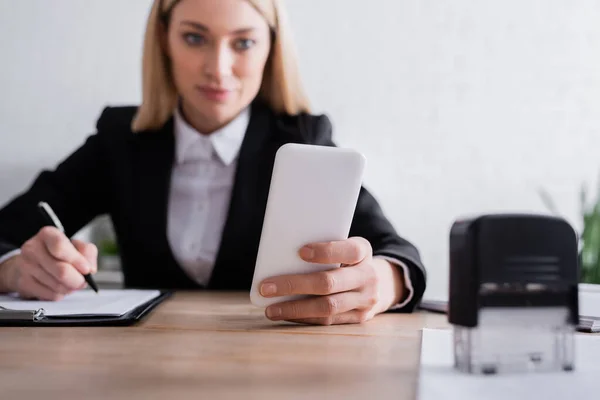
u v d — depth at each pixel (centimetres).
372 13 212
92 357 53
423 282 89
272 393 42
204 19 117
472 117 212
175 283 130
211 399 40
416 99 213
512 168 212
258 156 129
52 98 215
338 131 213
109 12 214
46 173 141
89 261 97
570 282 48
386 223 110
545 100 212
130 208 130
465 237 47
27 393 41
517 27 212
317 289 71
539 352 48
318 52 213
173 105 134
